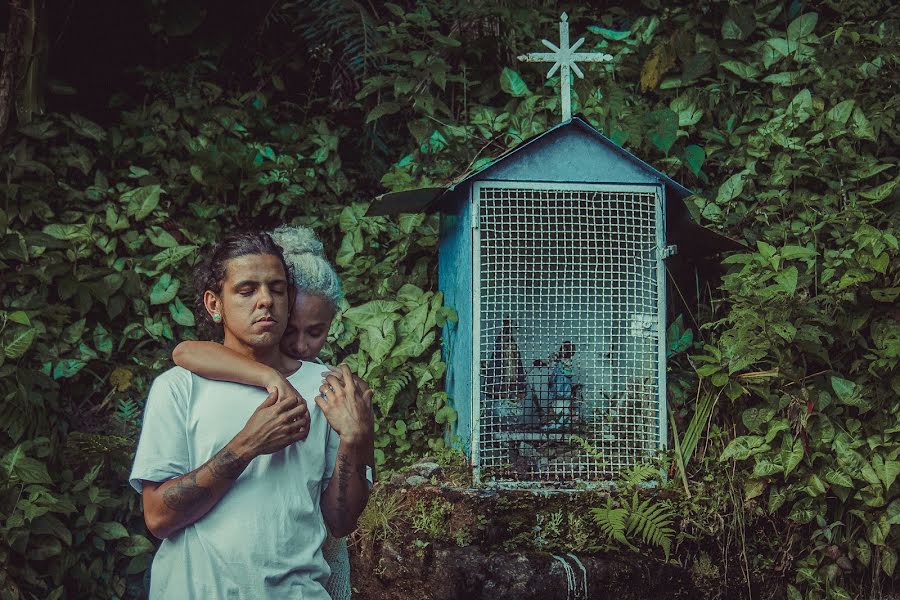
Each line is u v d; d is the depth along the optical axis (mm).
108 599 3840
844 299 4129
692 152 4766
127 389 4199
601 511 3674
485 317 4113
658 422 3986
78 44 4773
